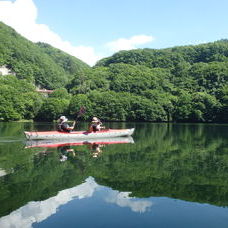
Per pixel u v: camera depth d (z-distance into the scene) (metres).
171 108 103.94
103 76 148.62
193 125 80.69
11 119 94.62
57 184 16.03
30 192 14.63
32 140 35.56
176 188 15.55
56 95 120.00
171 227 11.09
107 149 29.28
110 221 11.56
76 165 20.89
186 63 180.12
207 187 15.80
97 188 15.46
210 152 27.78
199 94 106.94
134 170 19.58
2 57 165.12
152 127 69.81
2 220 11.59
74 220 11.64
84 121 99.56
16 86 116.94
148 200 13.83
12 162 21.61
